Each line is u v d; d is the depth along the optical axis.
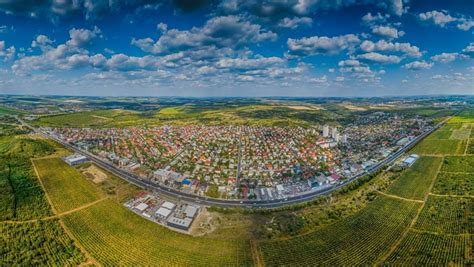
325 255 138.62
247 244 148.25
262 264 132.75
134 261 134.38
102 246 145.12
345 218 173.75
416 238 150.12
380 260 133.62
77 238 151.25
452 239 146.00
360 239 151.50
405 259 133.12
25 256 132.50
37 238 147.12
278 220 172.75
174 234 156.75
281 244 147.88
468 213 169.38
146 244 147.38
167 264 132.62
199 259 136.12
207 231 160.25
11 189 199.00
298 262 133.75
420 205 187.75
